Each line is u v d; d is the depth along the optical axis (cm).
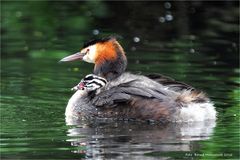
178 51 2314
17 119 1517
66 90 1814
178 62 2141
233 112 1563
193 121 1470
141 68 2048
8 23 2805
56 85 1873
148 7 3094
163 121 1470
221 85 1838
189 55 2250
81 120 1524
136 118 1491
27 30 2703
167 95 1488
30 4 3156
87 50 1689
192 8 3041
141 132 1405
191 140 1341
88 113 1534
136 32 2647
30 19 2875
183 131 1410
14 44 2462
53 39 2534
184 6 3077
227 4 3080
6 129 1430
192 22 2805
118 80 1573
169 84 1543
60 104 1666
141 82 1521
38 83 1897
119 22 2833
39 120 1510
